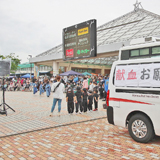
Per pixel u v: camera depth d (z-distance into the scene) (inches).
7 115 332.8
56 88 324.2
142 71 199.3
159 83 184.1
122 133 237.8
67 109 379.9
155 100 185.0
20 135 226.8
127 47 222.8
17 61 1558.8
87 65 1450.5
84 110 364.5
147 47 206.7
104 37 938.1
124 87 211.9
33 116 327.0
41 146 191.6
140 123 199.3
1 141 205.2
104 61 1430.9
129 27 927.7
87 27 697.6
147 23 857.5
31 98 605.6
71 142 203.8
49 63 1229.7
